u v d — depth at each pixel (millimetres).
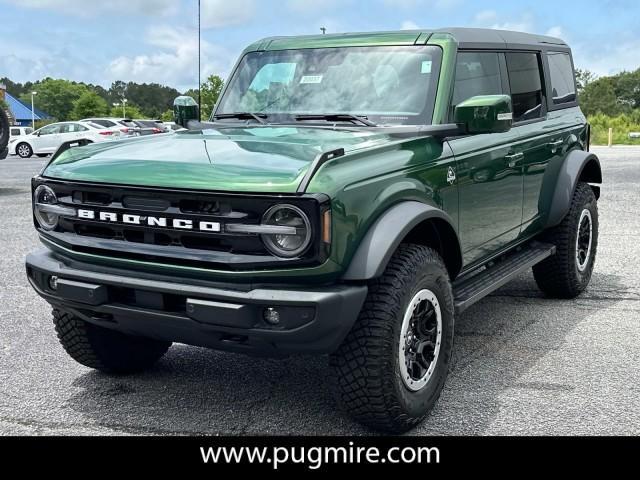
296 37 5125
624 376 4480
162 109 155500
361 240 3375
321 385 4383
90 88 171500
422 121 4281
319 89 4684
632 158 23062
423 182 3881
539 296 6434
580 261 6293
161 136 4320
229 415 3967
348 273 3318
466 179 4355
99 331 4254
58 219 3770
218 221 3250
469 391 4262
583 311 5934
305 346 3303
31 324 5551
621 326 5508
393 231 3416
